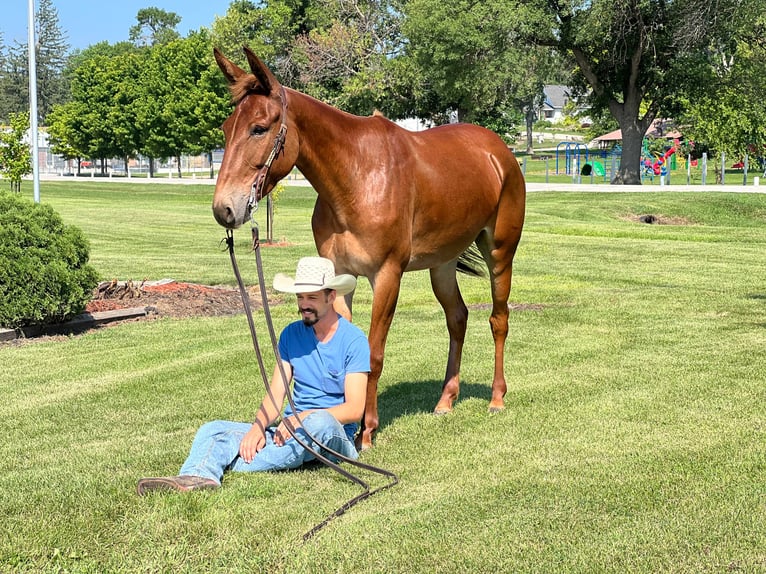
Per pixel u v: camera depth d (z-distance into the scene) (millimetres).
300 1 56750
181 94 62469
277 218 28281
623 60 38688
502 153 6398
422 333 9555
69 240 9945
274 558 3734
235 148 4680
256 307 11578
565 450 5262
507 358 8141
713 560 3674
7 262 9367
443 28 38062
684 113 40281
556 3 38406
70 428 6066
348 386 4887
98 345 9156
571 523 4086
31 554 3809
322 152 5023
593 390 6793
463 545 3850
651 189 34781
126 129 68125
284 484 4652
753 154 38812
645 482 4645
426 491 4570
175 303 11648
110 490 4602
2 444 5688
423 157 5590
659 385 6910
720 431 5605
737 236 20984
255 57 4668
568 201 31266
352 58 50656
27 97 111688
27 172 27250
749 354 8039
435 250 5789
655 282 13398
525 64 39438
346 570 3625
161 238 21922
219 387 7203
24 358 8555
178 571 3629
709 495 4438
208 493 4496
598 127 85562
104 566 3680
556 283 13445
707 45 37750
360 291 12742
